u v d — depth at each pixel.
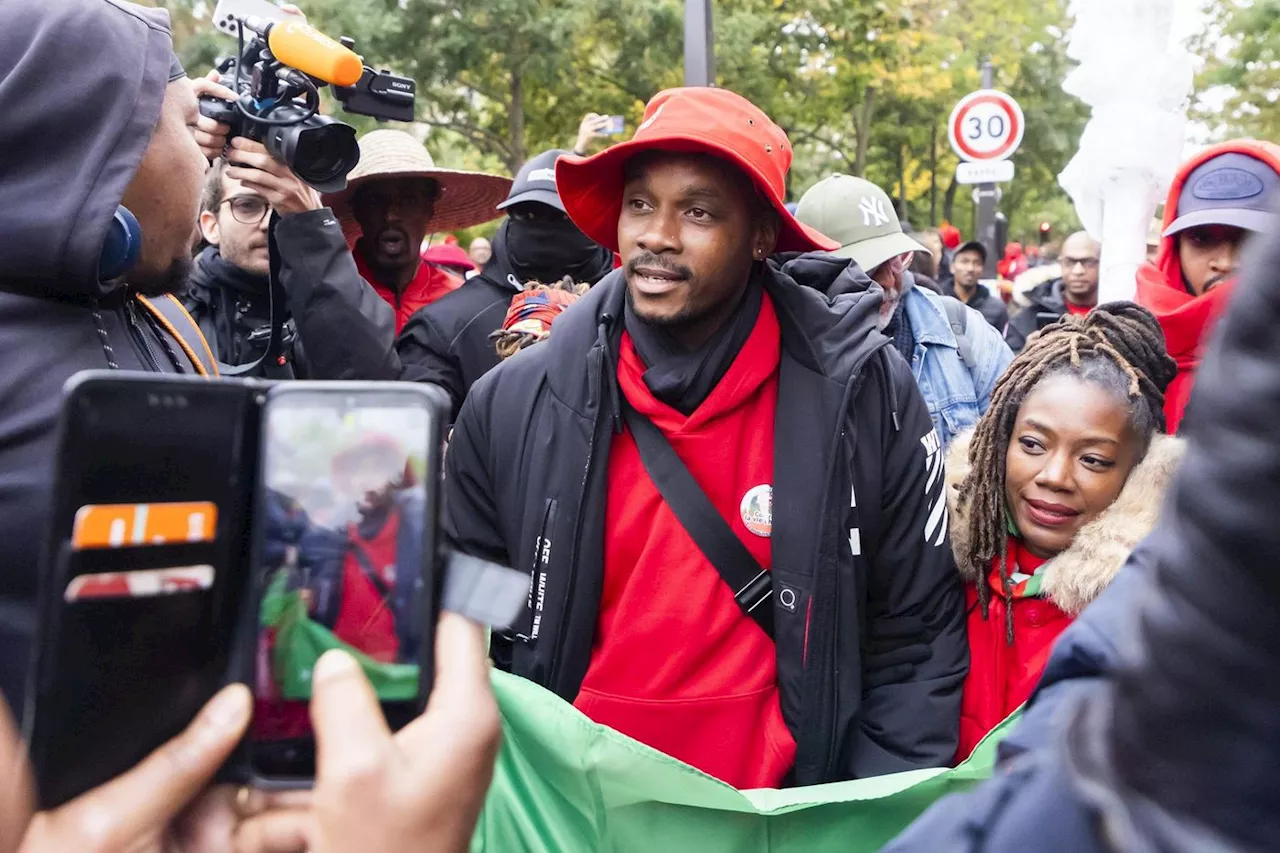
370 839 0.64
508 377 1.94
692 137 1.74
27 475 1.05
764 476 1.85
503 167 17.53
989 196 12.09
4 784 0.64
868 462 1.84
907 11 18.42
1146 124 3.24
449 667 0.70
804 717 1.78
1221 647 0.48
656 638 1.79
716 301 1.82
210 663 0.71
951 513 1.92
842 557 1.81
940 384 3.30
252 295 2.93
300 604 0.71
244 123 2.08
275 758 0.71
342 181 2.06
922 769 1.74
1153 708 0.52
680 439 1.82
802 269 2.20
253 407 0.73
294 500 0.72
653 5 13.88
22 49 1.10
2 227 1.08
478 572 0.72
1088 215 3.43
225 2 2.12
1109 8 3.23
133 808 0.66
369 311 2.21
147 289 1.38
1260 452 0.46
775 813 1.55
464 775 0.67
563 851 1.53
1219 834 0.50
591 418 1.83
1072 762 0.59
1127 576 0.80
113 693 0.67
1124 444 1.76
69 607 0.66
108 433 0.67
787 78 18.34
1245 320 0.47
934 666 1.87
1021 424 1.80
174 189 1.32
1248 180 2.54
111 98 1.13
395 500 0.72
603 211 2.07
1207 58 17.56
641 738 1.78
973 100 10.22
